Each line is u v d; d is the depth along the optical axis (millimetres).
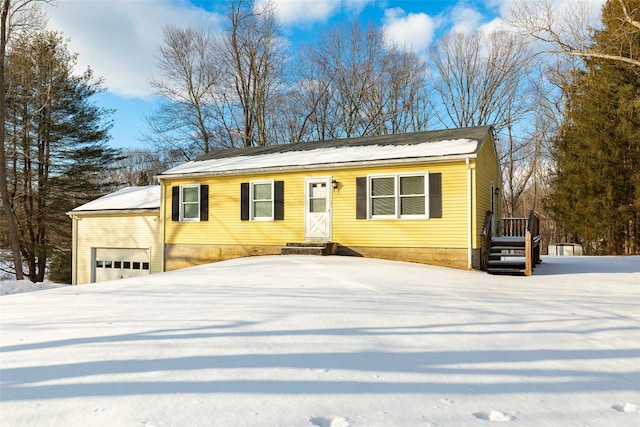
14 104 24703
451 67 35156
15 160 25016
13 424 2570
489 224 13047
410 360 3869
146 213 18703
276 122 34500
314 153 16406
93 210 19641
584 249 26969
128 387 3141
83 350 4035
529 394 3189
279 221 15555
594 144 23734
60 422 2598
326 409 2818
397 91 34719
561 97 32219
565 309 6492
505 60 32250
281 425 2580
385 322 5227
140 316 5508
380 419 2691
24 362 3715
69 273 26500
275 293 7328
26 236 26547
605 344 4594
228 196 16500
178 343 4254
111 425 2555
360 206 14297
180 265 17344
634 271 12695
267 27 31891
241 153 19109
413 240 13508
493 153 16766
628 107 22109
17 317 5688
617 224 22984
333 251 14422
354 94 34469
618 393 3262
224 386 3172
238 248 16203
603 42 13516
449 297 7254
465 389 3242
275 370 3525
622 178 23016
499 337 4723
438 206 13172
